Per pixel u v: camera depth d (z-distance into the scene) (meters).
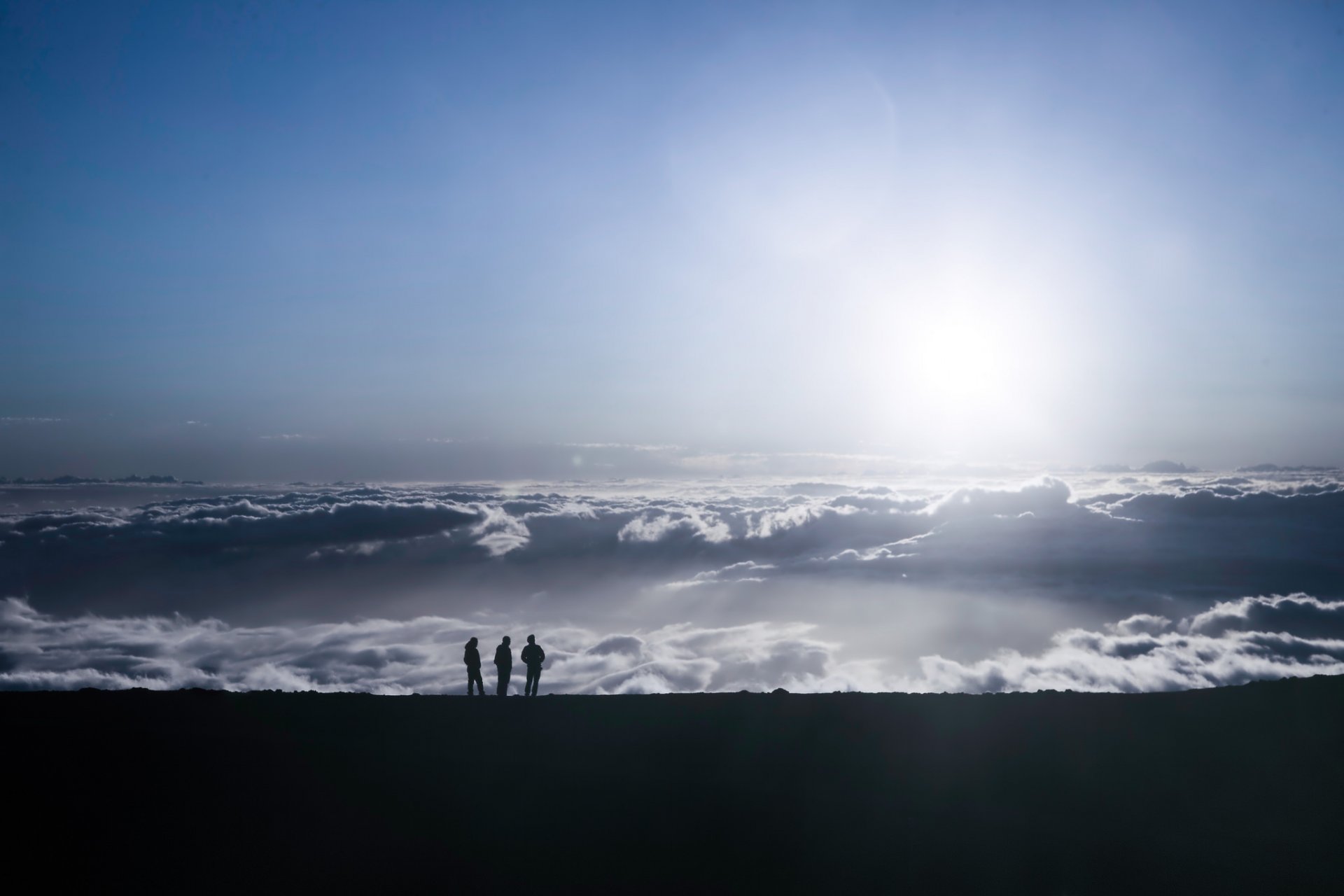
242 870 7.25
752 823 8.44
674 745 11.28
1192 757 10.72
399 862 7.45
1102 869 7.49
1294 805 9.09
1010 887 7.10
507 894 6.87
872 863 7.55
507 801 8.97
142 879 7.06
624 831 8.20
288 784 9.38
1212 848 7.96
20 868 7.21
